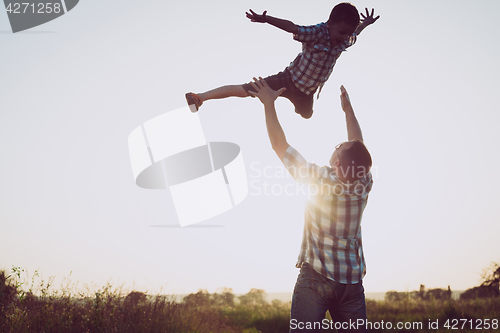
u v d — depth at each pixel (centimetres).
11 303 644
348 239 258
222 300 1305
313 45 335
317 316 251
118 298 735
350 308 260
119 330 671
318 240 258
